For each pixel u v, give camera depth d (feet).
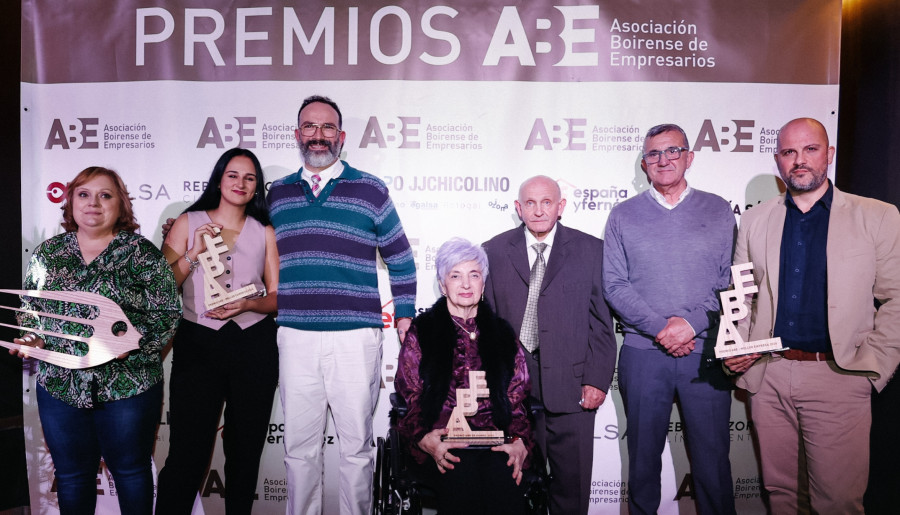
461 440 8.09
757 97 10.23
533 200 10.18
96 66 10.52
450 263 8.75
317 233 9.50
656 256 9.73
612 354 10.02
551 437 10.07
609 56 10.28
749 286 9.66
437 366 8.48
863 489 9.24
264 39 10.41
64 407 8.54
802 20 10.15
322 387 9.57
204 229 10.12
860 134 10.27
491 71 10.34
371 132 10.40
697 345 9.68
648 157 10.02
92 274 8.55
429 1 10.33
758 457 10.21
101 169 8.89
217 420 9.94
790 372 9.27
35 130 10.57
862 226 9.12
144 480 8.82
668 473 10.33
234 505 9.91
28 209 10.55
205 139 10.46
